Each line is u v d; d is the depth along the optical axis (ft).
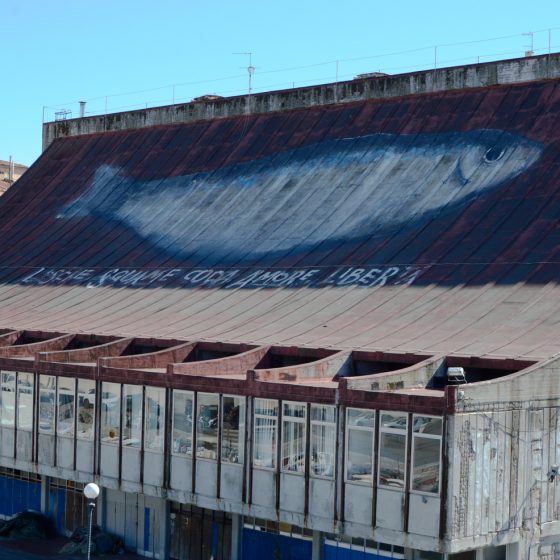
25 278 248.93
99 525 175.52
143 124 294.46
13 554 168.76
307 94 259.19
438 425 122.11
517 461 127.65
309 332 173.47
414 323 167.43
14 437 175.94
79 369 165.37
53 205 282.15
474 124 220.64
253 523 154.92
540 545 131.23
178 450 151.12
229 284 209.67
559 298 161.17
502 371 143.13
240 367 160.66
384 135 234.79
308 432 135.44
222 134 271.28
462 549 121.49
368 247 201.98
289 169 243.40
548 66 217.56
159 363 169.37
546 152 201.36
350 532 130.31
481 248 184.75
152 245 241.55
